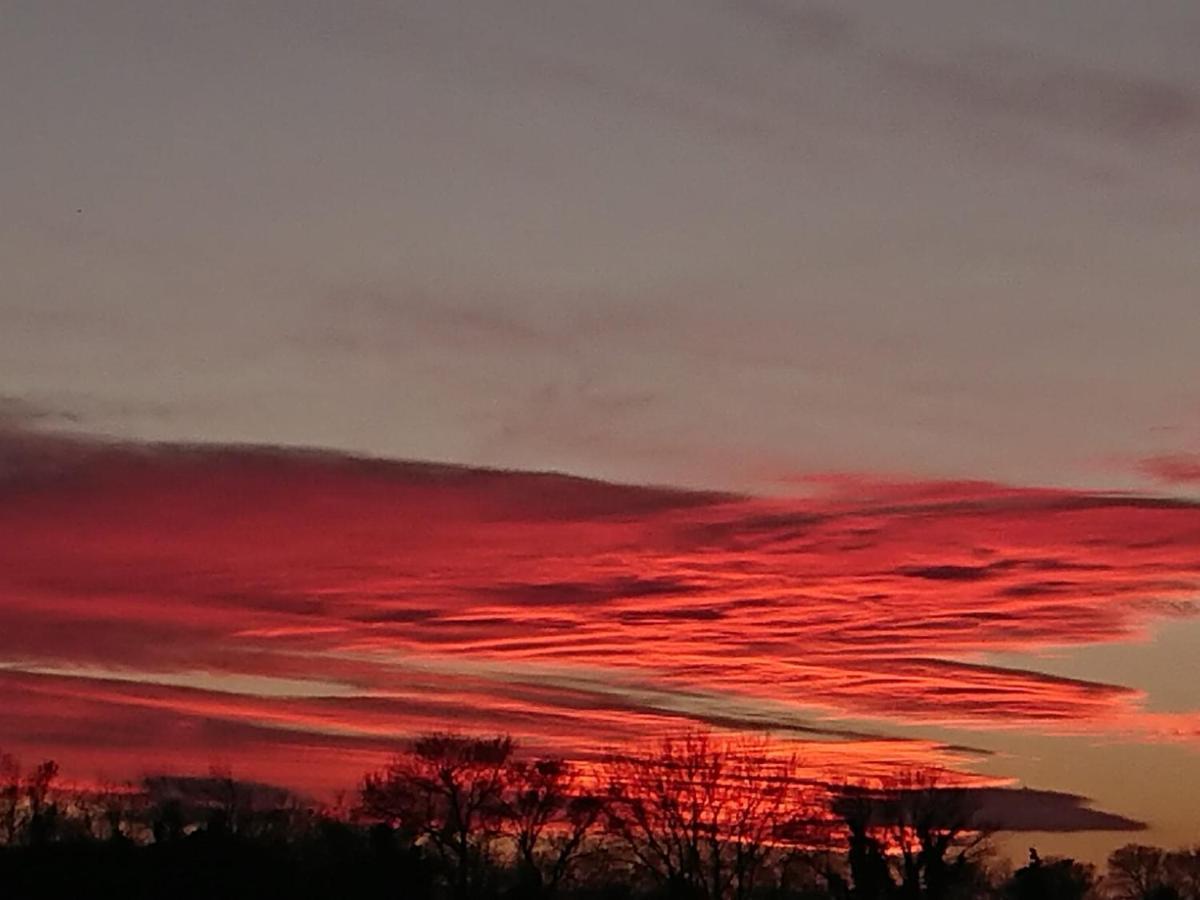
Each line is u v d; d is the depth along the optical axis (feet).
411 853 438.81
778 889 484.33
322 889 424.87
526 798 474.49
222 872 414.82
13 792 471.21
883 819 454.81
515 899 457.68
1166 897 550.36
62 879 406.62
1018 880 488.44
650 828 475.31
